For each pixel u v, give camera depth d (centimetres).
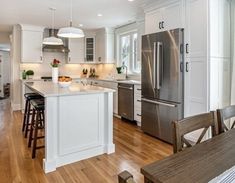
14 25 594
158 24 368
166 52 338
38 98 365
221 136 131
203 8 293
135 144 338
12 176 235
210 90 294
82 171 248
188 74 319
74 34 326
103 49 642
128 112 478
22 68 617
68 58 662
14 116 539
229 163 94
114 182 223
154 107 368
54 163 252
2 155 293
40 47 607
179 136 118
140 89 435
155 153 301
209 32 289
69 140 270
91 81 650
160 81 349
